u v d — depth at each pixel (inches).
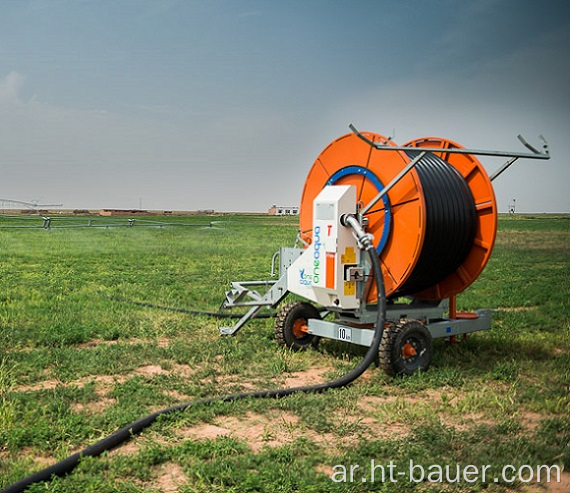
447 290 362.0
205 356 345.4
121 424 233.9
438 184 333.7
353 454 207.0
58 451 208.8
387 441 219.0
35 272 754.8
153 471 196.2
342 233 317.1
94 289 605.0
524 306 571.5
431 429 228.8
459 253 342.3
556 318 491.5
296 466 195.0
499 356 359.9
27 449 213.3
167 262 924.6
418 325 313.9
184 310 495.2
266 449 211.5
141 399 264.2
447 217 327.9
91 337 395.9
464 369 325.7
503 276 810.2
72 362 323.9
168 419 239.6
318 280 327.9
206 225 2455.7
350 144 350.0
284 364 327.9
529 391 282.7
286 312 362.3
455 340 383.9
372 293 334.6
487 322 370.9
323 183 370.6
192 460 199.9
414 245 312.3
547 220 3759.8
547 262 1034.1
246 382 302.0
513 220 3752.5
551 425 239.3
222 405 255.3
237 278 720.3
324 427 233.9
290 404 257.6
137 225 2402.8
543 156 310.7
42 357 330.6
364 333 319.3
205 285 658.8
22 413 241.3
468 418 252.2
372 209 334.3
